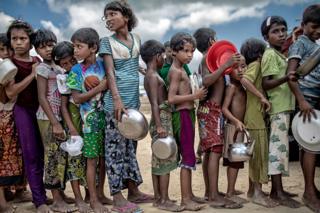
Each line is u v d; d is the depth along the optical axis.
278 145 4.40
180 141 4.32
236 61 4.11
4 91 4.30
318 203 4.22
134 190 4.77
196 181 5.84
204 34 4.69
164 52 4.61
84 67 4.26
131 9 4.34
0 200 4.39
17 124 4.34
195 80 4.54
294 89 4.17
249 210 4.23
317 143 4.09
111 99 4.22
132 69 4.30
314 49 4.30
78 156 4.30
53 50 4.31
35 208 4.61
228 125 4.46
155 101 4.27
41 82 4.25
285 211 4.20
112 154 4.21
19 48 4.29
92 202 4.23
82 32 4.16
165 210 4.25
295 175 5.89
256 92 4.39
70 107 4.33
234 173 4.48
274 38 4.50
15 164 4.44
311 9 4.26
